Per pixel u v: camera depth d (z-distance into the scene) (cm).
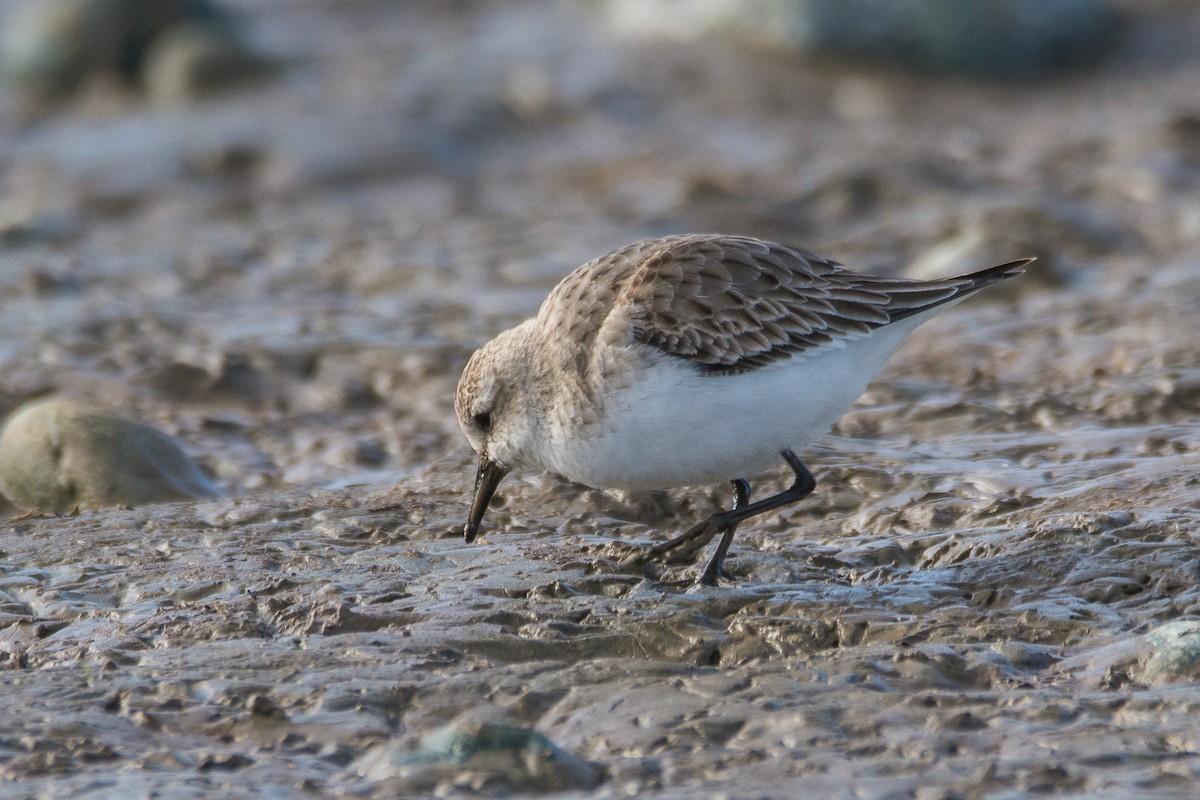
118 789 659
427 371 1630
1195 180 2392
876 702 733
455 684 773
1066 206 2233
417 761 673
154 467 1254
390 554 1018
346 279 2100
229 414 1550
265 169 2675
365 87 3152
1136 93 3034
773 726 709
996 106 3030
